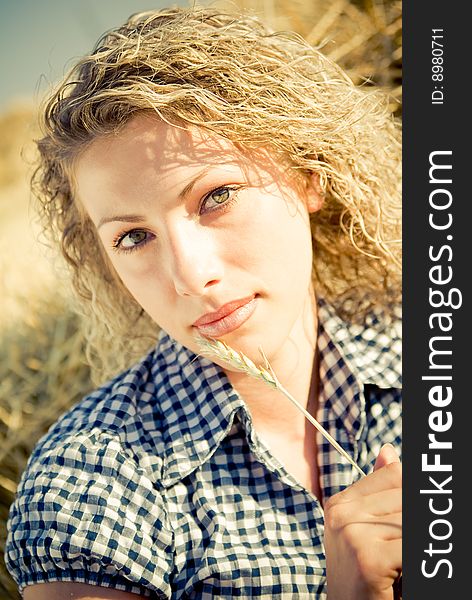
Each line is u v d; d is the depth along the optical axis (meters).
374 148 1.14
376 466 0.88
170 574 0.92
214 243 0.84
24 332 1.62
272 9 1.77
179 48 0.89
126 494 0.92
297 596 0.92
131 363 1.32
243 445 0.99
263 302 0.87
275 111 0.92
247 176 0.85
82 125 0.86
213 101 0.85
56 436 1.00
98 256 1.17
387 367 1.06
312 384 1.03
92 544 0.89
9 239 1.91
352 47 1.71
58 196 1.11
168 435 0.99
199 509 0.94
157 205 0.84
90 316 1.32
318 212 1.12
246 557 0.92
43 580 0.90
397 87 1.69
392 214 1.16
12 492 1.52
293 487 0.95
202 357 1.00
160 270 0.87
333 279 1.17
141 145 0.83
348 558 0.81
